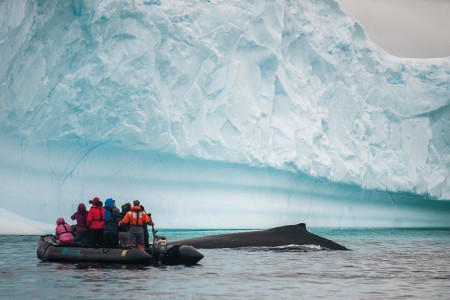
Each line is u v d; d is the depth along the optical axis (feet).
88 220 259.19
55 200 620.90
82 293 176.35
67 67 625.82
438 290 199.72
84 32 620.90
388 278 232.53
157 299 169.68
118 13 627.46
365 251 387.96
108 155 641.40
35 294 173.88
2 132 602.85
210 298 174.29
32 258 288.51
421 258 335.06
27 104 609.83
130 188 653.71
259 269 257.14
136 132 634.02
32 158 614.75
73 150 628.69
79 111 622.13
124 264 248.52
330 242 387.96
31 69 609.42
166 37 654.94
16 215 582.35
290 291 191.93
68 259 253.85
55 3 602.44
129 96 631.97
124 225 254.88
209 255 323.78
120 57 631.15
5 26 600.39
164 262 266.57
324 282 216.95
